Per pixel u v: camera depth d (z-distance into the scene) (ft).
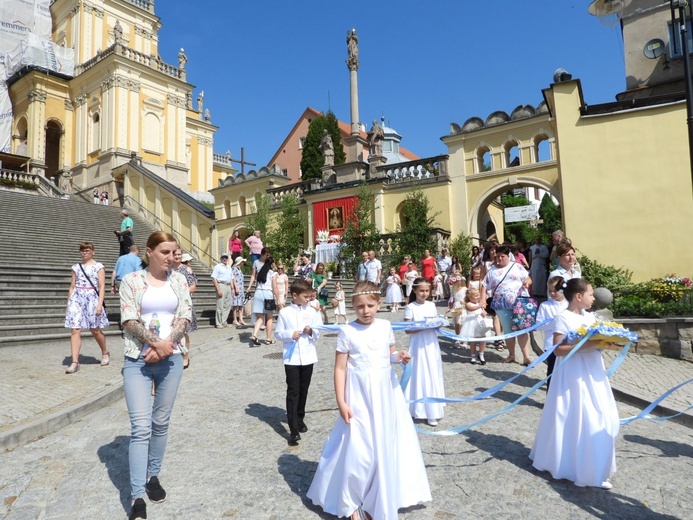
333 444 10.46
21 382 20.22
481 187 70.69
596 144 34.47
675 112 32.76
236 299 40.47
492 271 25.12
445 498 11.14
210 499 11.19
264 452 13.96
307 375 15.58
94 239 59.93
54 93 119.75
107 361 24.02
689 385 20.16
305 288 15.43
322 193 80.74
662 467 12.75
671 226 32.12
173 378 11.41
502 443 14.43
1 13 121.49
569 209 34.60
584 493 11.35
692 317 25.55
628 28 50.57
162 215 93.25
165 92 119.44
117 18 127.75
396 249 68.44
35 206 67.51
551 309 16.76
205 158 147.54
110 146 108.99
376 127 81.15
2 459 13.47
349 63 94.17
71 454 13.91
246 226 83.51
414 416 16.48
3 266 36.94
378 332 10.60
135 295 10.98
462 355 26.66
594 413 11.59
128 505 11.02
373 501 9.62
